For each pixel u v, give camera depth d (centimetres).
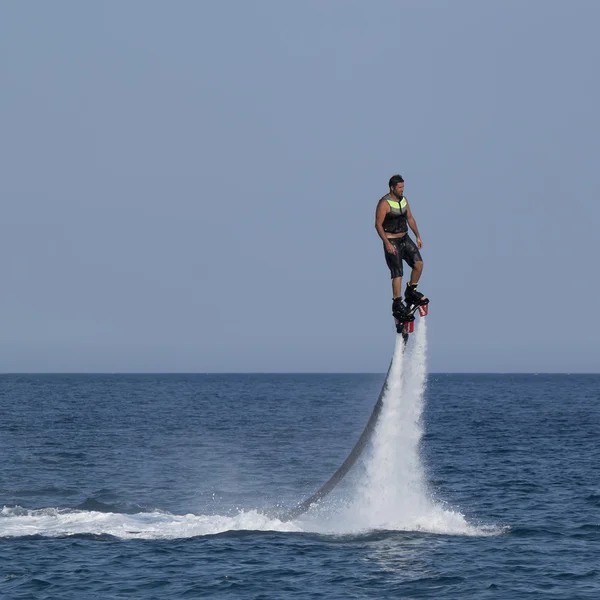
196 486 15312
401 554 9788
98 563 9294
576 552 10012
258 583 8631
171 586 8531
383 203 8012
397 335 9456
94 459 19300
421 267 8138
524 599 8231
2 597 8188
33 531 10744
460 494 14150
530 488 14825
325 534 10694
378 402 10150
